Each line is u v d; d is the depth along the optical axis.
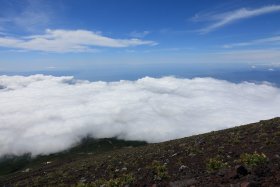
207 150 23.70
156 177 17.50
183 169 18.53
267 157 15.73
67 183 25.55
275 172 12.53
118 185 18.25
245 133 28.69
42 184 29.30
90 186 19.86
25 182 36.00
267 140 21.20
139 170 21.83
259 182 11.59
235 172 13.09
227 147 23.12
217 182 13.06
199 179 14.55
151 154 30.14
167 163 22.16
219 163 16.59
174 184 14.76
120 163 28.67
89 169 29.92
